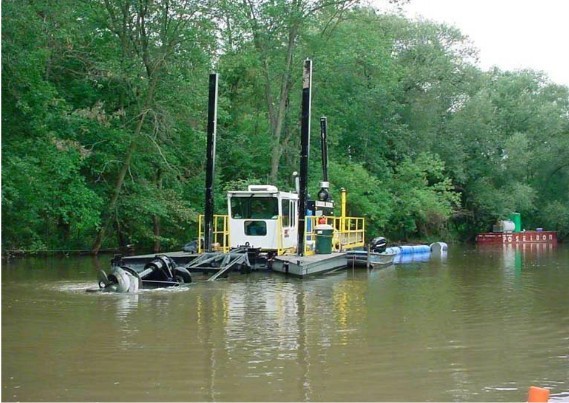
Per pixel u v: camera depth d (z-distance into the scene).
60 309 15.22
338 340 11.97
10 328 12.81
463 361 10.54
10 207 27.55
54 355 10.60
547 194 74.06
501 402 8.47
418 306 16.44
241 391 8.77
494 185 68.12
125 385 9.00
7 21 25.58
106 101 35.16
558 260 36.19
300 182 25.72
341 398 8.54
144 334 12.30
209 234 26.19
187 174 40.16
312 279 23.08
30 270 24.64
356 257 28.48
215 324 13.41
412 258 38.38
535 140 71.19
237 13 34.53
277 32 42.28
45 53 27.66
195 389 8.84
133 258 23.89
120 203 34.62
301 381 9.24
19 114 28.81
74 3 30.02
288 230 26.70
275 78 44.84
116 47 33.69
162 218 38.09
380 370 9.89
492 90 70.00
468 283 22.34
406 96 58.03
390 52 54.78
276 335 12.33
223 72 41.84
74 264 27.53
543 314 15.32
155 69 33.31
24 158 27.41
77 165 30.69
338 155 52.09
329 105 50.06
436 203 54.62
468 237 68.31
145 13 33.16
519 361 10.59
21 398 8.46
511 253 44.59
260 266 24.92
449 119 64.31
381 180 52.72
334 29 44.62
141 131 35.09
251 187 25.86
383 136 56.47
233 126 46.34
